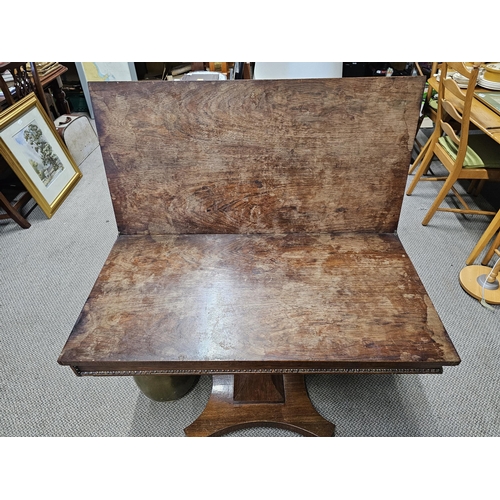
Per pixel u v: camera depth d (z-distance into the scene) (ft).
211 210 4.03
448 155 7.14
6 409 4.76
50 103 10.73
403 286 3.48
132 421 4.65
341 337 3.06
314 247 3.93
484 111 6.53
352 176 3.84
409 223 7.77
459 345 5.37
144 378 4.33
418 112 3.60
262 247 3.94
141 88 3.59
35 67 8.44
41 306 6.14
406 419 4.60
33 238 7.66
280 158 3.79
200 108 3.64
